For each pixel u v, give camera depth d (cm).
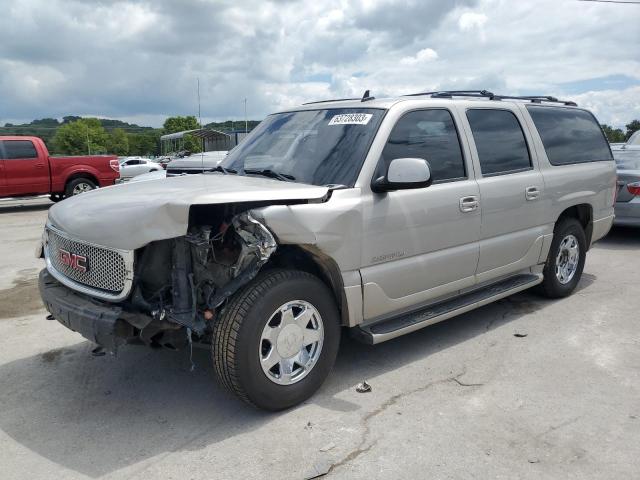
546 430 339
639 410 364
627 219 886
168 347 347
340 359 447
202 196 327
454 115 468
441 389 394
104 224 333
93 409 373
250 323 334
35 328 529
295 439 332
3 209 1644
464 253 461
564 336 496
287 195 351
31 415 366
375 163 396
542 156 547
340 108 451
